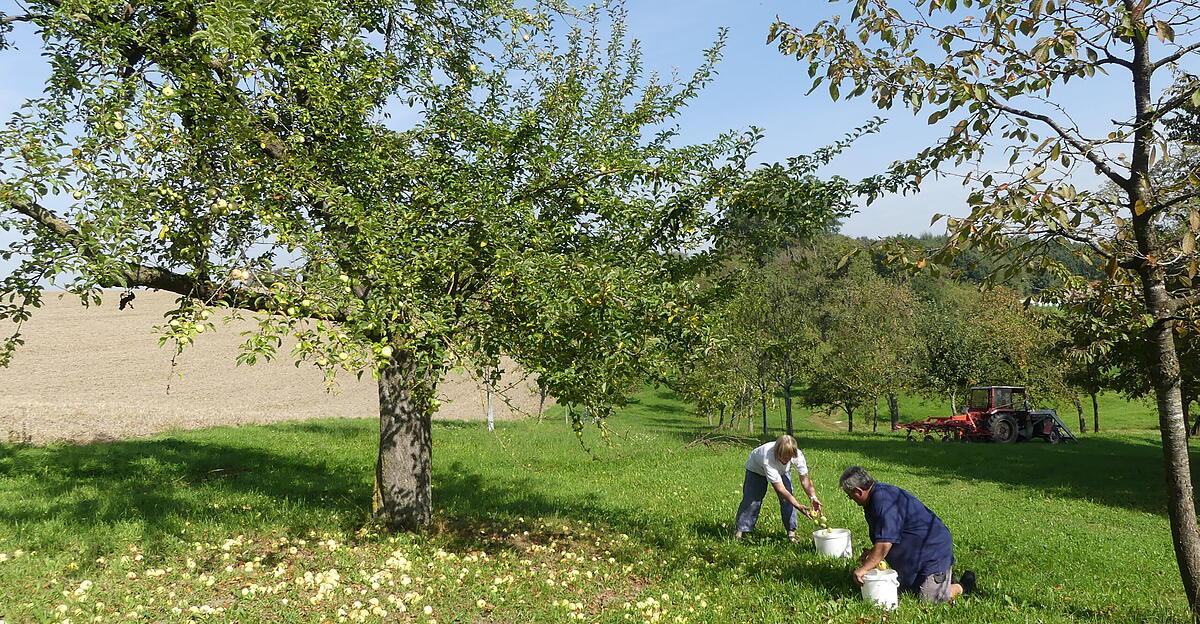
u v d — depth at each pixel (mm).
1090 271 6867
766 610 6453
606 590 7152
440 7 10406
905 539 6832
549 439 21109
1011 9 5750
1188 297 5766
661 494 13391
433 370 6461
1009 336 37938
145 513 9164
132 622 5555
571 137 8703
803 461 9234
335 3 8844
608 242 8531
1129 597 7625
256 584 6602
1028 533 11195
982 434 32031
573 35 10117
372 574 7008
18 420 21172
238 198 6664
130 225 6484
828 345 34875
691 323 6898
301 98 8609
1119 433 40719
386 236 6633
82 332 54062
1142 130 5621
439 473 14750
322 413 32125
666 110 9906
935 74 5773
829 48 6098
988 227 5324
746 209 8594
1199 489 18859
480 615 6223
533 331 6711
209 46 6824
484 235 7211
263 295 6207
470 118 8859
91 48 7234
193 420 24344
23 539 7684
